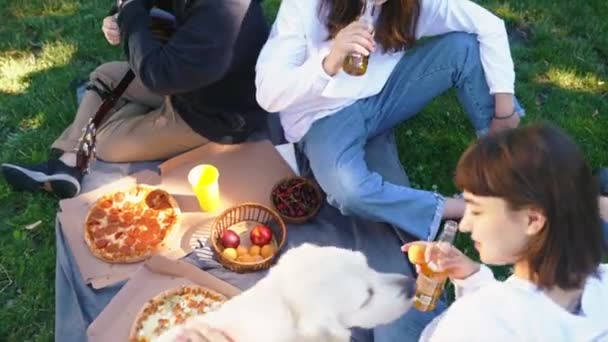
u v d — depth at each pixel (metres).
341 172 3.34
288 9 3.29
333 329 2.26
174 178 3.70
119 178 3.74
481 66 3.52
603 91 4.30
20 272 3.47
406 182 3.69
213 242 3.31
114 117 3.88
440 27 3.51
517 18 4.73
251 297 2.38
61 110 4.23
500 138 1.88
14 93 4.37
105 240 3.39
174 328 2.50
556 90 4.29
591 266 1.85
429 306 2.58
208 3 3.10
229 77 3.47
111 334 3.01
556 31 4.65
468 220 1.99
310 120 3.43
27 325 3.31
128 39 3.28
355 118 3.45
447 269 2.47
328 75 3.13
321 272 2.39
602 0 4.79
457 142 4.04
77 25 4.78
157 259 3.19
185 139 3.72
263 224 3.46
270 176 3.69
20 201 3.78
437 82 3.55
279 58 3.24
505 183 1.81
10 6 4.93
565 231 1.80
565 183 1.78
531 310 1.84
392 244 3.40
